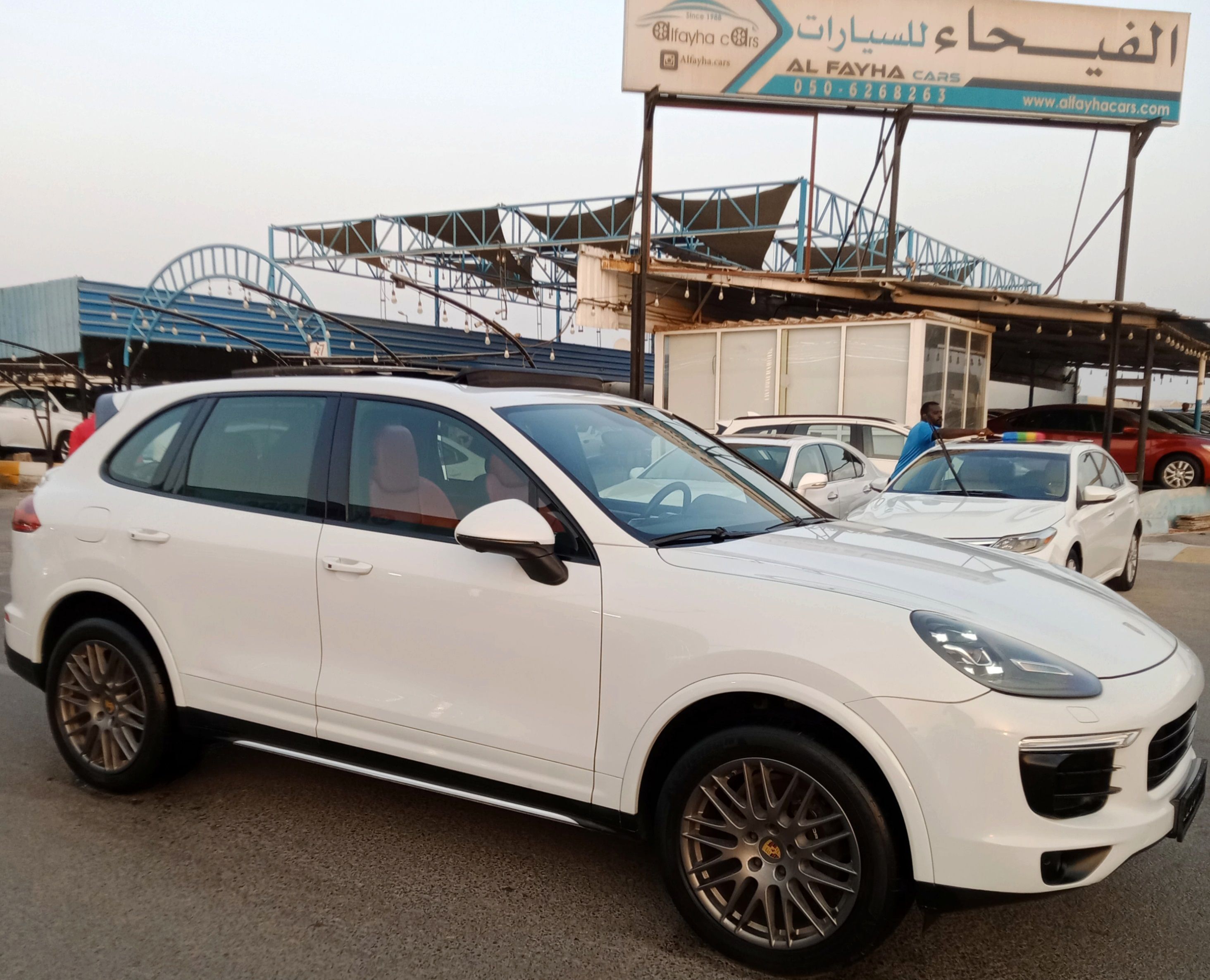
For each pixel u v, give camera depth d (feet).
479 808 12.00
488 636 9.43
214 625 11.16
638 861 10.59
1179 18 52.06
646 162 44.06
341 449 10.84
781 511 11.66
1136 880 10.29
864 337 50.26
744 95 50.03
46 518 12.47
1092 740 7.56
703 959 8.63
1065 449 26.27
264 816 11.66
